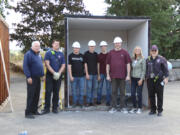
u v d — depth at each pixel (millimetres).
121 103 5672
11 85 12156
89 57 6090
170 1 15539
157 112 5590
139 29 6547
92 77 6148
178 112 5645
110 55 5574
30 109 5102
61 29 16047
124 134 3969
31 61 4957
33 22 16266
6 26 7031
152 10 15586
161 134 3977
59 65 5445
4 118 4992
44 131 4105
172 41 16109
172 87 10992
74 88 5977
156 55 5211
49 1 16625
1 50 5746
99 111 5715
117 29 7582
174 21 16578
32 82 5012
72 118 5023
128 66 5484
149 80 5254
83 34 7629
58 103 5961
